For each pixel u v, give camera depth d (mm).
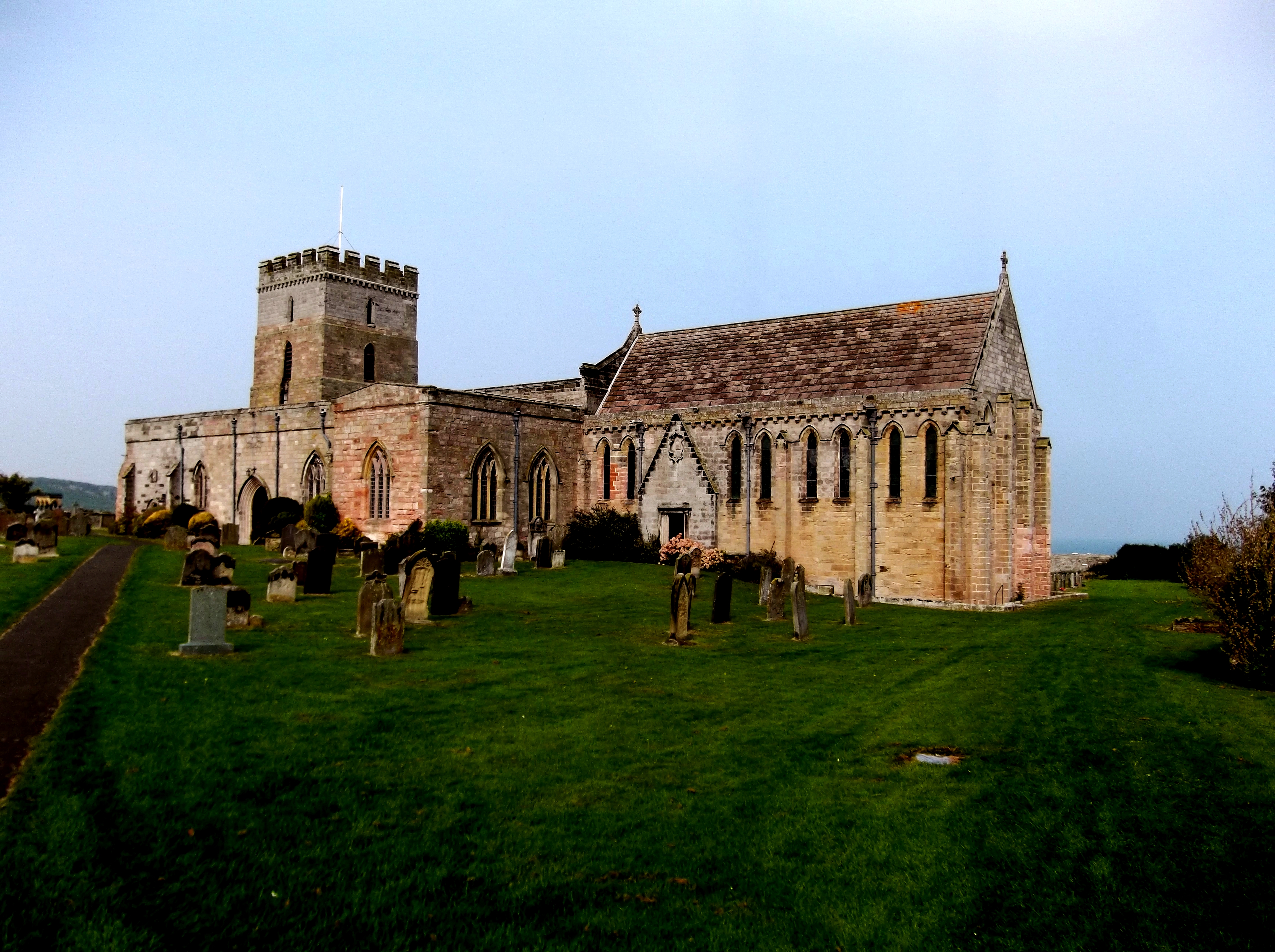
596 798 14852
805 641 29594
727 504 53188
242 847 12367
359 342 68688
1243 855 12938
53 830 12016
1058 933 11156
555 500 57125
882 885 12250
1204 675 24125
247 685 20078
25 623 25062
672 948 10656
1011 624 34531
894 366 49875
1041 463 50781
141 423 70625
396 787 14820
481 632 28312
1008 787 15547
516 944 10578
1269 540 23484
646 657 25922
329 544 41625
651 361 61969
